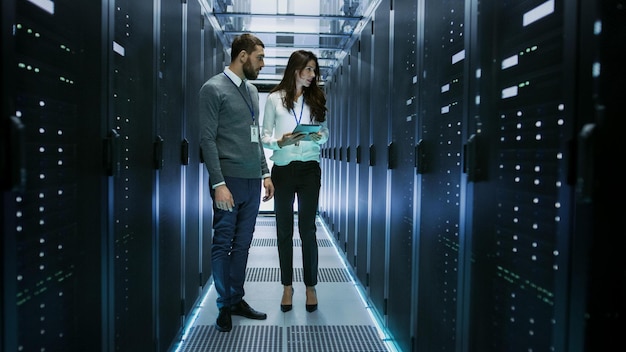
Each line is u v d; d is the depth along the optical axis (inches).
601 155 38.0
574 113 41.6
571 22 42.3
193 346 111.6
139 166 79.4
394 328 112.0
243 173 114.8
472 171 63.6
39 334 48.9
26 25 44.5
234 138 113.3
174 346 108.0
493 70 59.2
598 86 38.4
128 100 72.9
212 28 160.9
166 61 97.6
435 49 82.4
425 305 88.4
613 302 39.6
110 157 62.9
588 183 37.7
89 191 59.4
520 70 52.4
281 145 120.6
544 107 47.4
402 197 105.4
